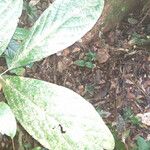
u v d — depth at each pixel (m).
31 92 0.67
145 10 5.28
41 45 0.70
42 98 0.66
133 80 4.80
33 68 4.23
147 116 4.46
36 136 0.65
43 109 0.65
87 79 4.65
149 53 5.06
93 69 4.73
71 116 0.64
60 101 0.65
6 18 0.70
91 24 0.69
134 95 4.68
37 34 0.70
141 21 5.28
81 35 0.69
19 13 0.70
